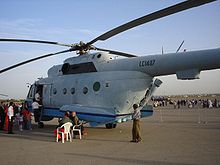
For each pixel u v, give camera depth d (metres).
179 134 11.59
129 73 11.16
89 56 12.83
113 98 11.31
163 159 6.91
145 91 11.11
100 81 11.84
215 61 9.11
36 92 15.69
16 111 17.12
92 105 11.93
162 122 17.88
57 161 6.95
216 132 12.09
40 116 15.11
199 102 59.50
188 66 9.73
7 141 10.61
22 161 7.00
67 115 10.62
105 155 7.60
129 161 6.77
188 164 6.33
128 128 14.62
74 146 9.23
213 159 6.79
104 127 15.18
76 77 13.02
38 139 11.09
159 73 10.59
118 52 12.70
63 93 13.45
